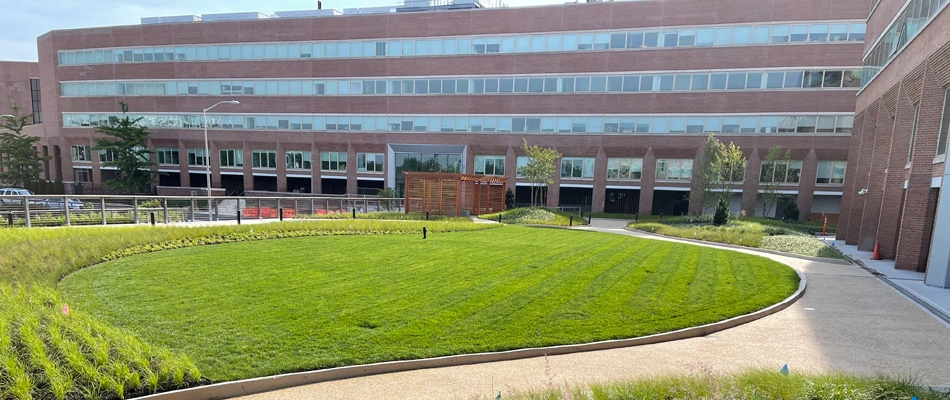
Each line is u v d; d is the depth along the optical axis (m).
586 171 41.59
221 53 47.12
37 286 8.55
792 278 12.59
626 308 9.06
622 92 39.53
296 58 45.84
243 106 47.34
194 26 47.25
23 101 68.75
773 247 19.28
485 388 5.80
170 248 13.69
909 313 9.68
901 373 6.39
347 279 10.59
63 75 51.22
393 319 7.93
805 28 35.06
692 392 5.11
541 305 9.02
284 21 45.59
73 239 12.73
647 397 5.01
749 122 36.81
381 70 44.34
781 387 5.21
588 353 7.06
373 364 6.20
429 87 43.62
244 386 5.58
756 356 7.04
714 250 18.02
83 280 9.59
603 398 5.05
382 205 37.19
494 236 19.98
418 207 31.64
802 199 36.50
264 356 6.30
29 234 13.06
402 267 12.11
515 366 6.52
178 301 8.47
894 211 17.22
